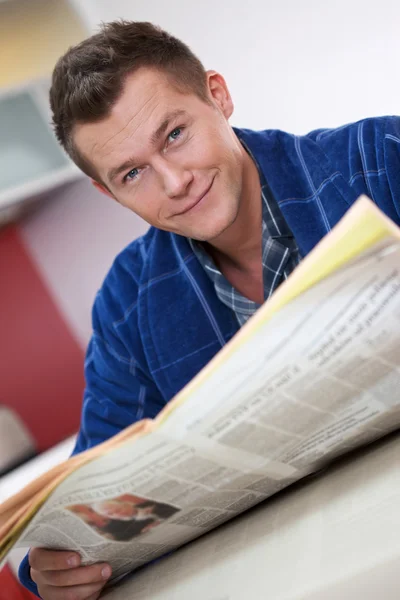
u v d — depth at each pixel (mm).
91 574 629
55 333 4105
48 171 3205
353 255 402
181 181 696
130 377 917
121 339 928
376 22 2521
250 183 811
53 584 636
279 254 814
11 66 3029
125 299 935
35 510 502
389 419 537
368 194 767
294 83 2840
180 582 570
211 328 871
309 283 411
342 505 500
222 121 739
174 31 3125
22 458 2789
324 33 2680
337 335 447
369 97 2682
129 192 745
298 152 812
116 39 695
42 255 4062
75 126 723
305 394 480
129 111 682
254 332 426
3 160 3131
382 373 485
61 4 2990
